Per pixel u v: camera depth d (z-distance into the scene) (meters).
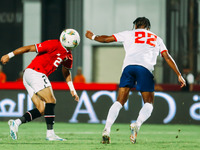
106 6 76.44
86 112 41.59
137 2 75.31
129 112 41.22
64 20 78.06
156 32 73.62
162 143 22.00
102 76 78.00
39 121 41.56
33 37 79.38
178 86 43.72
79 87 41.75
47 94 21.41
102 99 41.50
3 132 29.34
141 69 19.91
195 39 71.00
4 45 80.50
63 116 41.78
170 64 20.53
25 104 41.62
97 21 76.69
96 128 35.25
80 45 77.00
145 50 20.17
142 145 20.34
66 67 22.61
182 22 71.94
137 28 20.98
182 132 32.72
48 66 21.52
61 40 21.34
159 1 73.94
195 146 20.64
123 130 33.53
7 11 80.38
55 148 18.70
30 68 21.45
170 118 41.50
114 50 77.56
